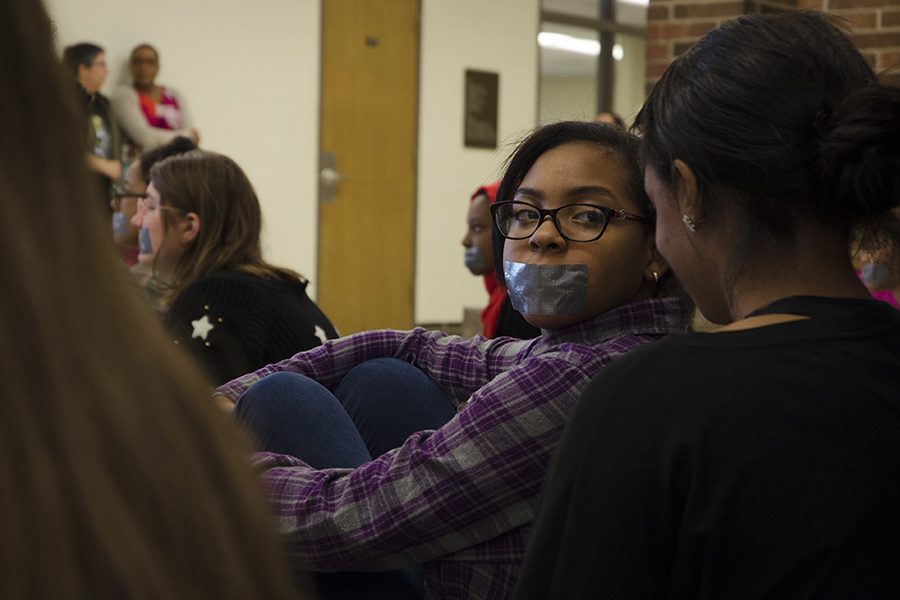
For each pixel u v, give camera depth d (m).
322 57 8.79
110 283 0.44
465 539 1.42
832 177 0.94
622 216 1.47
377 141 9.17
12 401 0.40
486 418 1.37
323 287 8.95
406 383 1.79
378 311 9.30
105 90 7.72
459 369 1.80
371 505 1.42
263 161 8.52
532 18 10.18
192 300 2.44
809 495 0.88
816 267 0.98
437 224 9.61
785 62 0.97
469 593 1.44
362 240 9.14
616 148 1.48
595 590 0.93
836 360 0.91
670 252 1.05
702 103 0.99
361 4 8.98
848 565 0.87
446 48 9.55
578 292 1.46
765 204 0.97
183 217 2.58
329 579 1.51
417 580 1.59
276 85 8.55
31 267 0.41
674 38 4.96
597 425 0.95
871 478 0.88
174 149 3.37
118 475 0.42
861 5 4.75
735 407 0.90
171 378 0.45
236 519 0.46
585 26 11.19
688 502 0.90
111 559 0.40
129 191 3.39
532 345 1.71
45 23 0.44
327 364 1.85
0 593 0.39
